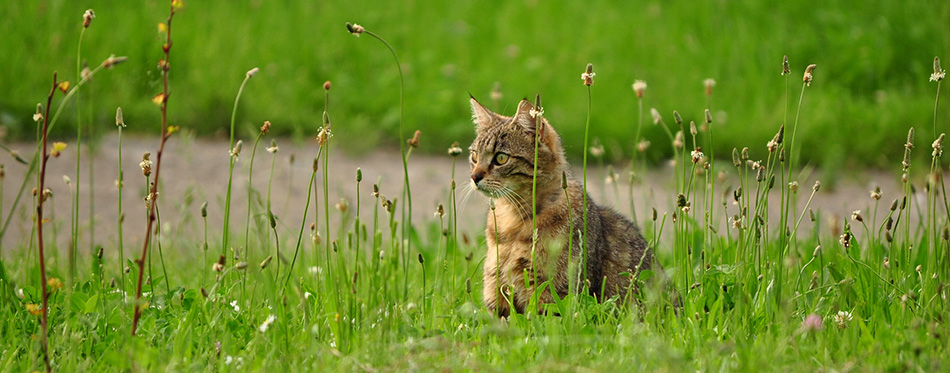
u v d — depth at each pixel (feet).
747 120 56.44
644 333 20.76
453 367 18.38
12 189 45.03
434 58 66.23
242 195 45.85
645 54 66.08
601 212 28.66
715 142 53.67
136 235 40.09
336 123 57.26
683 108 58.08
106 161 50.06
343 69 64.80
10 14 62.69
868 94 62.39
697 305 23.29
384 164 52.70
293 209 43.73
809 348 20.12
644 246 28.07
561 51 66.80
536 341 20.54
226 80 60.13
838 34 67.26
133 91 58.95
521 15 72.69
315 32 67.92
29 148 51.67
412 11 72.33
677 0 73.36
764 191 23.73
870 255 25.31
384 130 57.62
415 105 59.47
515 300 26.89
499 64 65.21
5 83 56.95
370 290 22.16
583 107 58.39
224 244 23.61
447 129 56.90
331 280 24.38
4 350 20.59
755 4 71.72
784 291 23.08
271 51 65.00
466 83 62.34
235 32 66.03
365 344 19.79
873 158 53.67
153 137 55.16
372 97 61.46
